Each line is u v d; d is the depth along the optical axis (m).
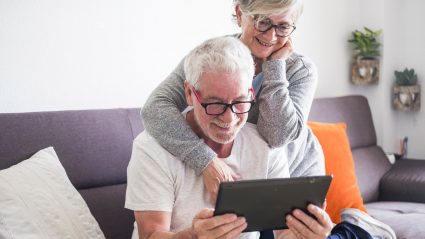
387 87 3.52
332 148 2.44
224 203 1.11
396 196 2.93
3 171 1.51
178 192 1.36
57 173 1.63
